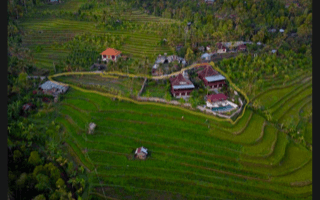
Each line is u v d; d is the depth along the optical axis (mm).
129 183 63469
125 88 98250
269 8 181000
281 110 91625
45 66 115000
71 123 82375
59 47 132750
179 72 105750
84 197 59750
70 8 185000
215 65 111812
